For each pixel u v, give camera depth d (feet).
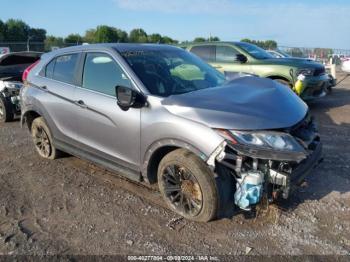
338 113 27.68
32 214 12.59
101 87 13.78
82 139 14.82
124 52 13.69
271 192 10.81
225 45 31.99
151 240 10.85
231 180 10.94
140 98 11.96
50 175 15.99
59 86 15.65
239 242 10.62
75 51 15.46
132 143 12.46
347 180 14.52
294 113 11.10
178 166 11.42
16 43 81.97
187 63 14.83
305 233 10.95
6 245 10.75
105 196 13.78
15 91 26.45
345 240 10.57
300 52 93.66
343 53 91.20
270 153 9.83
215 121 10.32
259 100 11.30
